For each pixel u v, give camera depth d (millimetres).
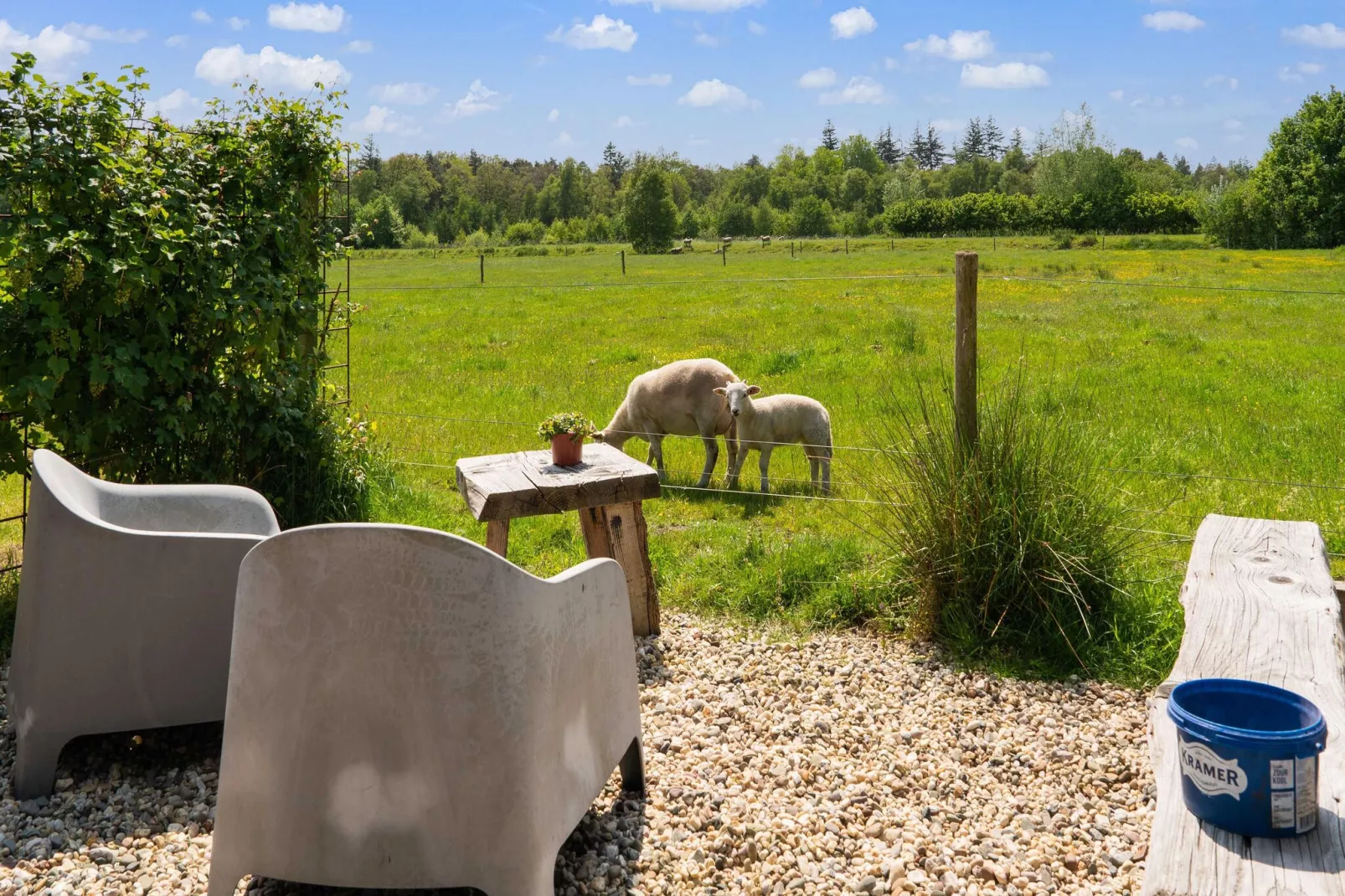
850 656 5223
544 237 113000
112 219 5301
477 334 19703
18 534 6922
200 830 3629
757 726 4434
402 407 11930
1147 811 3760
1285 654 3207
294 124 6578
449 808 2865
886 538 6121
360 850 2893
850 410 11086
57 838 3561
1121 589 5262
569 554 6621
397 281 38719
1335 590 3705
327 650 2857
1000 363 14414
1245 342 16359
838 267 42344
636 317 21984
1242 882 2180
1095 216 81688
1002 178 145125
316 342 7254
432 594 2814
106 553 3852
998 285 28203
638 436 9203
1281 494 7668
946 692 4836
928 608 5359
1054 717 4578
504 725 2863
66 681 3848
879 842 3547
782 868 3367
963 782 4008
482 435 10203
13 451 5363
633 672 3762
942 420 5508
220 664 3961
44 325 5094
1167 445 9188
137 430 5914
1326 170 62094
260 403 6484
